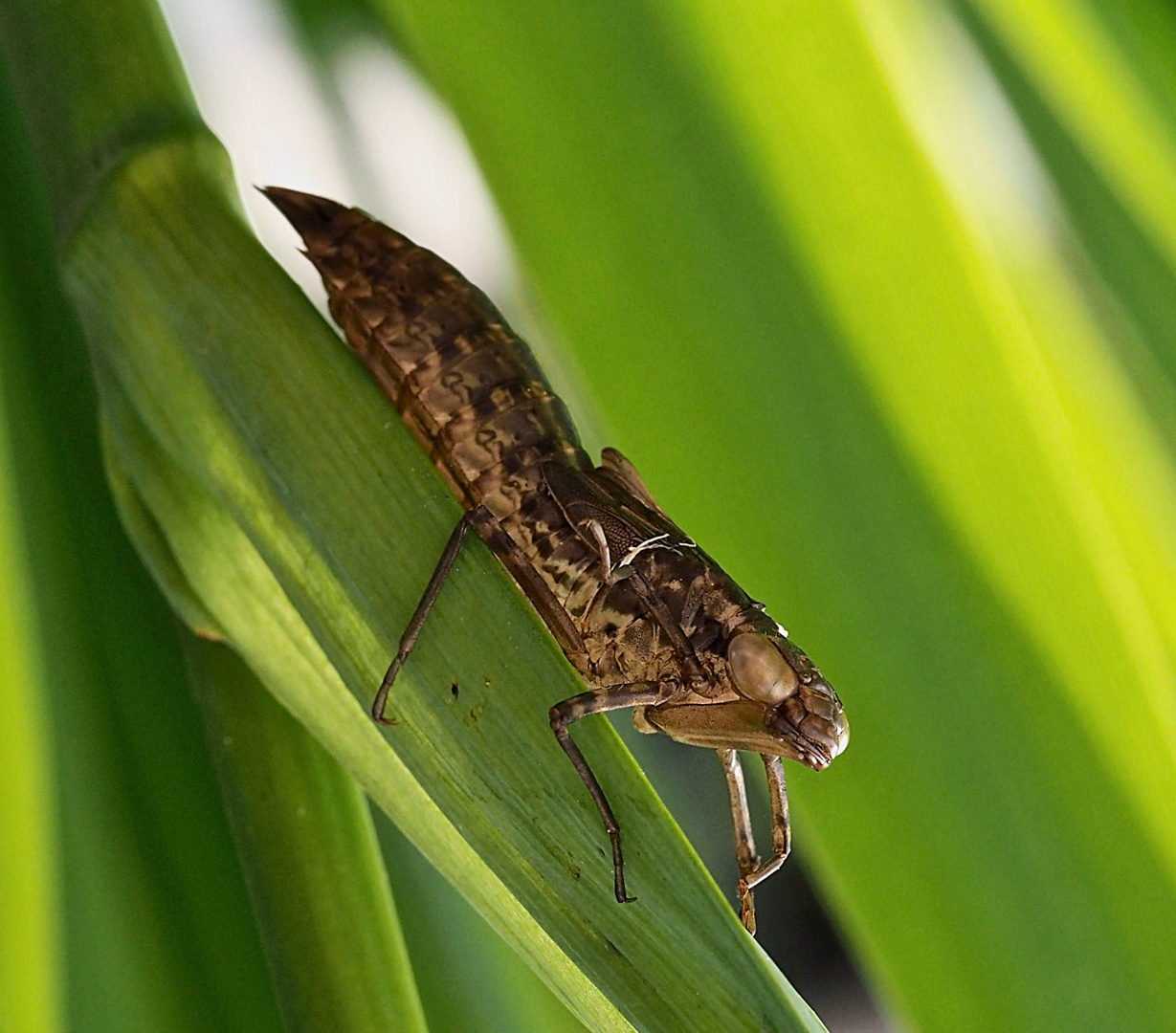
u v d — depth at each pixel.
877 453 0.24
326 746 0.24
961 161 0.26
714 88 0.24
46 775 0.23
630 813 0.24
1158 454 0.25
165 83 0.24
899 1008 0.24
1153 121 0.25
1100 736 0.24
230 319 0.24
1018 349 0.24
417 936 0.25
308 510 0.24
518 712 0.24
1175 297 0.25
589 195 0.24
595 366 0.24
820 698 0.26
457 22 0.24
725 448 0.24
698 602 0.26
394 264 0.26
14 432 0.25
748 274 0.24
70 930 0.25
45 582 0.25
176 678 0.25
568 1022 0.25
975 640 0.24
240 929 0.25
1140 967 0.24
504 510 0.27
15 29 0.24
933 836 0.24
